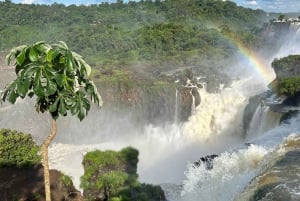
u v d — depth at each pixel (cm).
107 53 8269
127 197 1967
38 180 2102
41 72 962
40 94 960
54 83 975
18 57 977
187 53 7375
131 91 5056
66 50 986
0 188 2014
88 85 1065
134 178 2186
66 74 990
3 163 2152
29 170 2181
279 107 3419
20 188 2025
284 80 3675
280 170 1670
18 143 2231
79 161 3709
